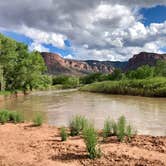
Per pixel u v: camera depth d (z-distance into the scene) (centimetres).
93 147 934
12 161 926
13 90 6419
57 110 2994
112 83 7575
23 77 6575
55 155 977
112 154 965
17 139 1271
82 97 5459
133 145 1116
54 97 5481
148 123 2062
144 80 6438
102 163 876
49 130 1537
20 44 6938
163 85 5800
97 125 1948
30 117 2359
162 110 2984
